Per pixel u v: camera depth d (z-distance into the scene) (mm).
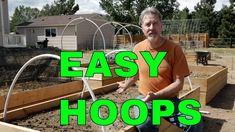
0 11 20547
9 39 21094
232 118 5957
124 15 41938
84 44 31656
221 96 8148
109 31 34594
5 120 4277
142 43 3111
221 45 35281
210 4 46281
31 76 9688
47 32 32500
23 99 5520
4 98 5168
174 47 2932
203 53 16219
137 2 41875
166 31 28109
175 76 2914
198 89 6113
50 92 6238
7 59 11742
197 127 3406
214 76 7895
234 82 10633
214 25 44719
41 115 4719
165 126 3465
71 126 4316
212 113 6344
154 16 2818
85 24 31438
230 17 38875
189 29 28922
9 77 9320
